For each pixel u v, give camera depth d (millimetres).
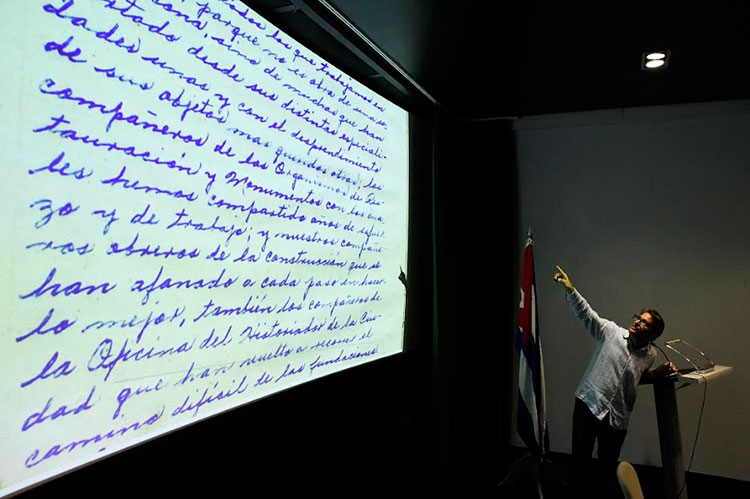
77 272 1141
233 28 1624
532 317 2875
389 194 2705
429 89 2990
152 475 1422
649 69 2723
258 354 1725
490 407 3584
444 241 3180
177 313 1407
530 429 2789
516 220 3734
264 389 1756
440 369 3037
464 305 3557
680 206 3391
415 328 3068
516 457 3484
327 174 2150
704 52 2492
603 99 3238
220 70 1567
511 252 3670
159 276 1351
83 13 1151
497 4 2020
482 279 3643
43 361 1073
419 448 3088
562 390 3572
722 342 3250
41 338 1068
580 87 3002
